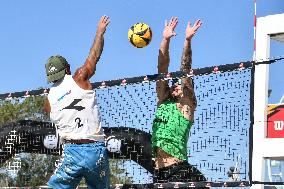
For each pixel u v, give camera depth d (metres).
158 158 9.80
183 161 9.70
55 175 8.89
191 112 9.78
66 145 8.79
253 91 9.23
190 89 9.80
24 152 11.64
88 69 8.82
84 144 8.70
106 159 8.86
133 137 10.60
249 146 9.22
